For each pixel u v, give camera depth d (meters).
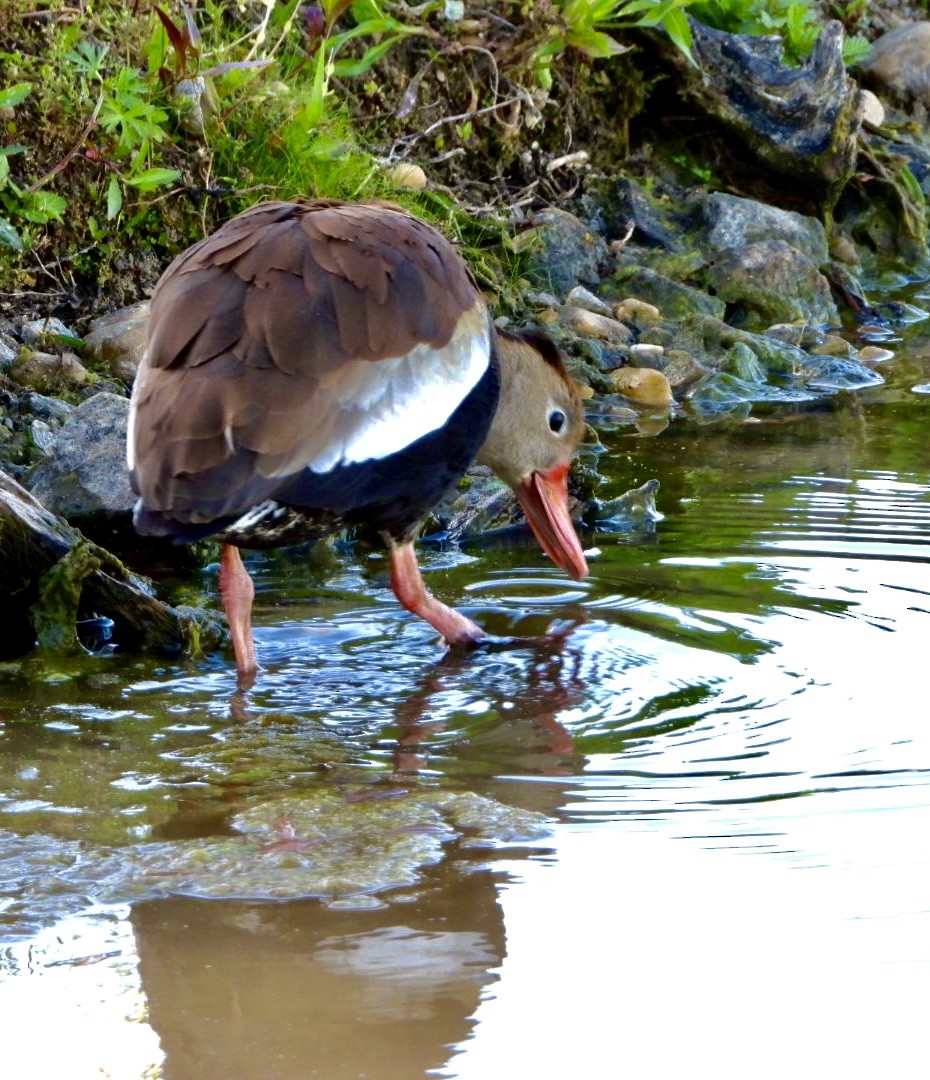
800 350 17.64
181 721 8.95
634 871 6.91
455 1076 5.42
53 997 5.91
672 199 19.92
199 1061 5.50
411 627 10.61
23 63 14.52
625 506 12.65
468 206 17.72
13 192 14.30
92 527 11.81
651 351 16.95
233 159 15.52
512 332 11.39
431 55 18.00
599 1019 5.78
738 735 8.57
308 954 6.23
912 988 5.93
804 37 21.17
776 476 13.62
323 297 9.00
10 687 9.48
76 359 13.70
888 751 8.27
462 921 6.50
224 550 9.86
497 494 12.99
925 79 23.50
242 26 16.81
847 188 21.47
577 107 19.75
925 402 16.17
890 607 10.53
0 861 7.04
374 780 8.05
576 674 9.66
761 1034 5.66
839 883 6.74
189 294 9.03
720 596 10.91
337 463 8.90
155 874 6.93
